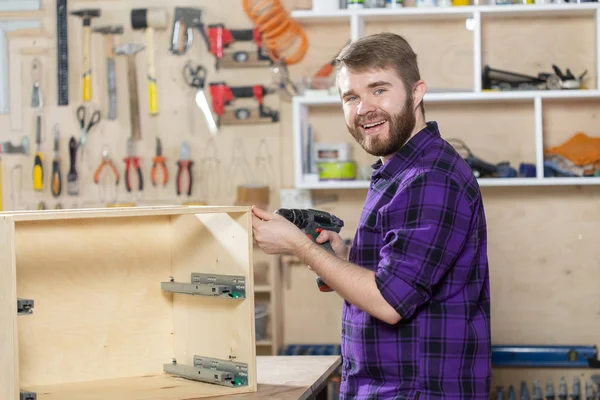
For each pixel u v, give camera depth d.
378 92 2.01
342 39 4.40
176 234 2.42
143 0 4.52
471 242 1.98
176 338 2.45
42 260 2.27
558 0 4.14
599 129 4.30
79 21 4.55
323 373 2.44
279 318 4.38
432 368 1.95
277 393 2.19
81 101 4.56
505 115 4.34
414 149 2.04
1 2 4.55
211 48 4.44
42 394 2.18
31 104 4.57
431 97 4.07
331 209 4.39
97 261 2.35
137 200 4.53
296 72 4.44
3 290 1.88
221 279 2.27
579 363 4.16
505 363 4.20
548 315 4.34
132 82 4.51
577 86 4.10
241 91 4.43
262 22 4.40
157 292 2.44
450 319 1.96
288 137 4.46
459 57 4.36
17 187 4.58
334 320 4.46
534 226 4.34
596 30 4.15
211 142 4.50
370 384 2.03
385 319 1.89
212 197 4.50
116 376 2.38
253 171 4.48
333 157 4.24
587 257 4.32
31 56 4.57
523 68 4.34
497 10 4.08
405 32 4.38
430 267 1.88
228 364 2.27
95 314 2.35
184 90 4.50
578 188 4.30
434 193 1.91
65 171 4.58
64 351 2.30
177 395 2.15
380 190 2.07
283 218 2.11
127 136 4.54
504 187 4.35
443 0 4.15
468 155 4.32
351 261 2.11
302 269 4.47
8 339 1.87
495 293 4.36
